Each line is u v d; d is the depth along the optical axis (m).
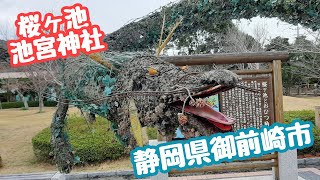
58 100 4.04
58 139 4.32
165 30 5.85
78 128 9.59
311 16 5.00
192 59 4.82
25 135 11.37
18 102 25.05
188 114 2.55
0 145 10.17
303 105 15.27
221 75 2.37
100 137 8.57
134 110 2.93
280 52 5.10
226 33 13.28
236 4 5.25
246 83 5.29
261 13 5.24
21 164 8.38
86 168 7.78
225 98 5.34
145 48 6.03
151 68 2.92
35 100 25.27
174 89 2.62
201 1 5.54
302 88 20.20
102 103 3.48
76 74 3.79
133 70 3.10
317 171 7.16
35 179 5.91
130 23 6.05
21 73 18.08
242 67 13.07
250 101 5.31
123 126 3.22
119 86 3.24
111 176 7.34
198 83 2.53
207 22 5.65
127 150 4.21
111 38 5.99
